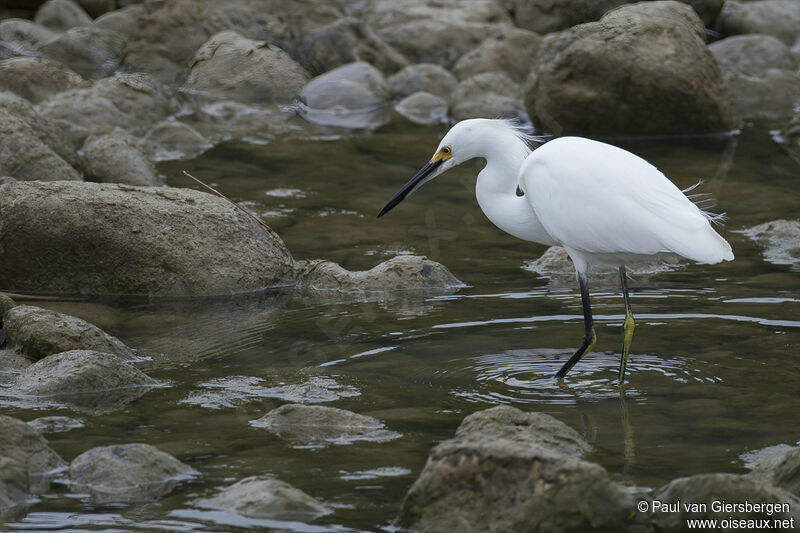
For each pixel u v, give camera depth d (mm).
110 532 6805
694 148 19594
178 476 7648
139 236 12500
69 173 15195
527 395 9328
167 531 6812
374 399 9227
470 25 26156
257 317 11750
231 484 7500
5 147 14844
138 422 8711
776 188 16906
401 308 12000
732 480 6516
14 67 20844
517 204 10766
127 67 22781
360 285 12805
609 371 9938
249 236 13062
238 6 24781
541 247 14555
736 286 12523
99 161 16188
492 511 6602
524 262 13844
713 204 16109
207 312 11930
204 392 9430
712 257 9383
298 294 12703
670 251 9555
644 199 9609
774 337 10688
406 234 15000
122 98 20250
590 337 9812
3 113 15227
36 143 15117
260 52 22594
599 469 6523
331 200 16453
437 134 20781
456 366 10070
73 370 9398
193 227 12766
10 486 7250
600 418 8789
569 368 9797
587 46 20047
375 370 9984
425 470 6844
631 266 13484
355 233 14953
